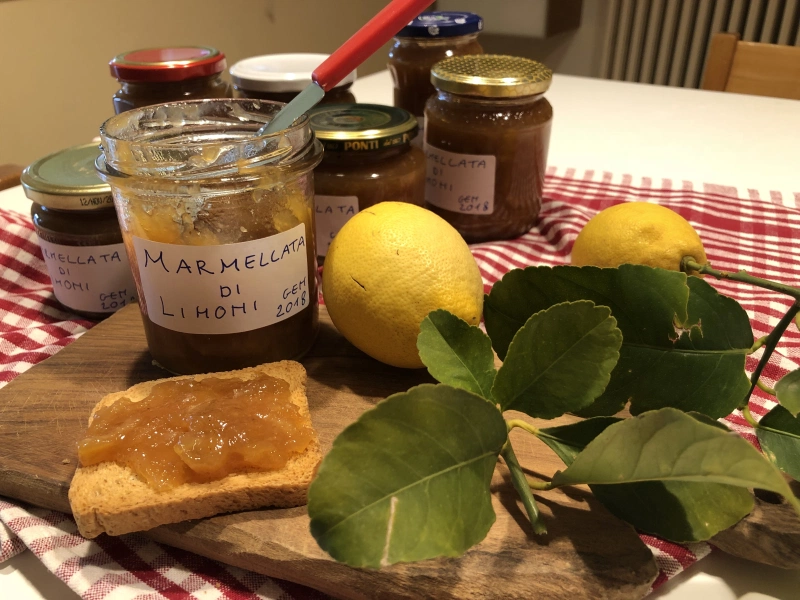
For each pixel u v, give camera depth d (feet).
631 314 0.66
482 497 0.55
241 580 0.64
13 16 1.88
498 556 0.60
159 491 0.65
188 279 0.78
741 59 2.26
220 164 0.72
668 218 0.92
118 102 1.28
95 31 2.12
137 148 0.72
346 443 0.50
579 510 0.65
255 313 0.82
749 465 0.46
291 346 0.89
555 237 1.31
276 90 1.32
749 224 1.36
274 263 0.81
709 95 2.23
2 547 0.67
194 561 0.66
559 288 0.69
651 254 0.89
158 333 0.84
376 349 0.82
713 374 0.65
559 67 3.80
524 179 1.27
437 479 0.53
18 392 0.84
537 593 0.58
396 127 1.09
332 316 0.85
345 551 0.49
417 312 0.77
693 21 3.26
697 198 1.47
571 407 0.61
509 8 3.60
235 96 1.54
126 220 0.78
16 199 1.43
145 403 0.75
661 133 1.90
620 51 3.47
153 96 1.26
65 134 2.15
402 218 0.81
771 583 0.62
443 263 0.78
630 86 2.37
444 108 1.24
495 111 1.20
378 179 1.10
